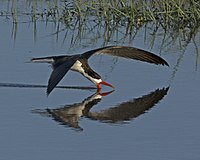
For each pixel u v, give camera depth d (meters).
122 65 16.17
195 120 12.41
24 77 14.93
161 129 11.94
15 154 10.75
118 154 10.80
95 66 16.09
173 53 17.69
